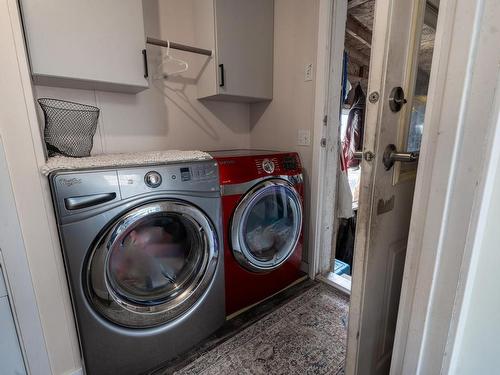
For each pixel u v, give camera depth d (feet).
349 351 2.46
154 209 3.52
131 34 4.39
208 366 4.03
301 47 5.78
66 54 3.86
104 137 5.30
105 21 4.12
